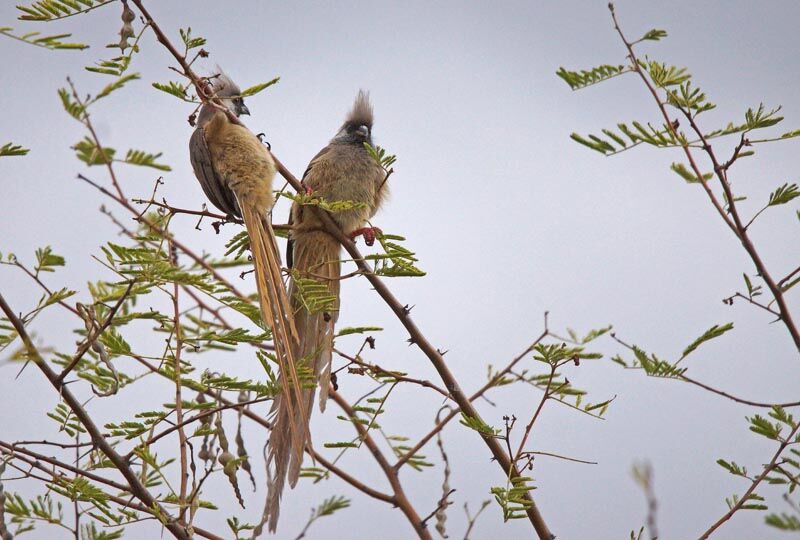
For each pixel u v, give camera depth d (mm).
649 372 8164
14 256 7211
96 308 7629
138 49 7965
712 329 8070
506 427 8227
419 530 9219
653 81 8219
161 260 7578
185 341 7820
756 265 7762
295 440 8219
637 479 5160
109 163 6988
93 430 7184
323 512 9320
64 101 6816
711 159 7918
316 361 9570
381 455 9680
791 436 7730
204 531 8016
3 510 7047
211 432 7684
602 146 7941
